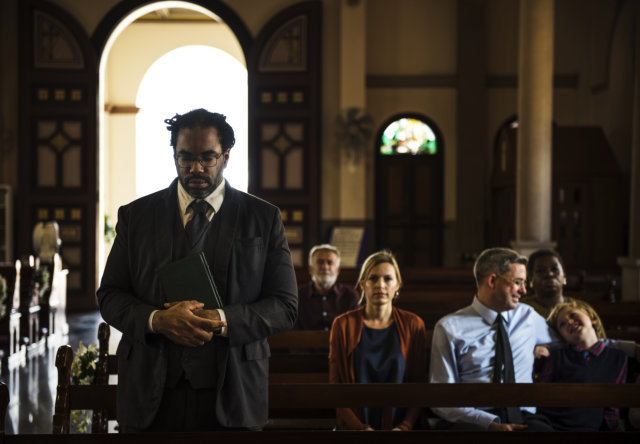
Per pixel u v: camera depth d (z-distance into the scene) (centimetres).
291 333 419
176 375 227
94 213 1262
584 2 1438
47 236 1049
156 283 233
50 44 1262
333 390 283
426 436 212
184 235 238
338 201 1284
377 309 373
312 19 1273
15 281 789
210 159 230
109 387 284
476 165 1428
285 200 1275
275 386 282
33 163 1263
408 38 1442
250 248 237
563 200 1243
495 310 368
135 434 206
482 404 288
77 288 1264
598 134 1275
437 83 1438
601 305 528
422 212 1442
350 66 1277
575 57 1451
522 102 995
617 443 214
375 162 1442
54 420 275
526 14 988
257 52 1277
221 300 233
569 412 365
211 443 207
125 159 1786
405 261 1441
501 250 371
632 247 810
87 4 1270
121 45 1775
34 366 755
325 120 1289
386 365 368
